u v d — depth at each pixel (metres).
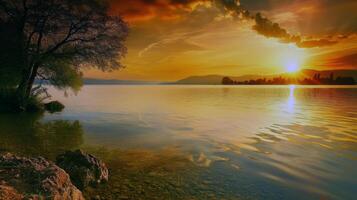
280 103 39.78
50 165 6.36
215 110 30.41
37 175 5.47
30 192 4.80
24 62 27.45
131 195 7.27
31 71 30.89
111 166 9.88
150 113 27.95
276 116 24.25
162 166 9.92
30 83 29.72
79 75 36.00
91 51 30.86
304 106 34.38
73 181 7.43
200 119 22.97
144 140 14.49
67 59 30.73
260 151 11.88
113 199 6.97
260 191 7.60
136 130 17.66
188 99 52.00
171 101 46.56
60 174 5.75
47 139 14.42
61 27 29.00
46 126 19.19
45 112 28.70
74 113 27.92
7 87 28.94
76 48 30.55
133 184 8.09
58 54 29.70
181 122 21.28
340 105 35.44
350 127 17.72
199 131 17.17
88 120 22.66
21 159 6.30
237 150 12.16
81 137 15.23
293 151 11.74
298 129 17.20
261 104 38.31
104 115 26.27
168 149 12.51
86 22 29.47
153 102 44.28
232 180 8.45
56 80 32.94
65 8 28.08
